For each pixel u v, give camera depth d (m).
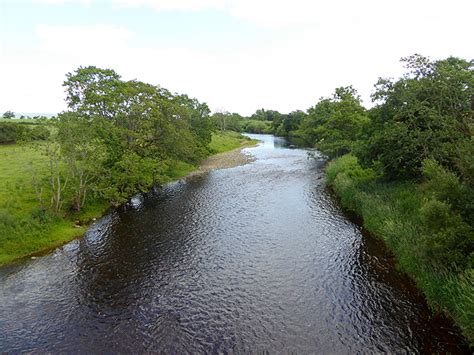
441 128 27.62
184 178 53.84
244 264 22.31
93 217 33.44
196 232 28.45
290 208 34.44
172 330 15.89
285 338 15.09
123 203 39.19
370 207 28.55
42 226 27.73
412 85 30.42
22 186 33.94
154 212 34.97
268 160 71.25
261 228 28.88
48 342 15.46
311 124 78.12
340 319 16.33
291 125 141.88
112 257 24.16
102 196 36.09
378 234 25.27
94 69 45.25
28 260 24.09
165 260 23.34
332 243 25.22
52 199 31.05
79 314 17.52
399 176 31.70
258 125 179.62
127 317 17.08
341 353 14.12
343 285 19.34
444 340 14.55
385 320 16.14
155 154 48.62
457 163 18.44
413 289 18.39
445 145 23.91
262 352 14.27
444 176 17.84
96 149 33.53
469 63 31.50
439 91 29.06
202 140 75.19
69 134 31.02
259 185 46.25
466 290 14.31
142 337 15.52
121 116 42.84
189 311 17.31
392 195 28.50
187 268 22.03
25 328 16.52
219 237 27.14
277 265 22.03
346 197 34.28
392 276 19.98
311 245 25.02
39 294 19.56
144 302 18.34
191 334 15.55
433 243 16.53
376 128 34.38
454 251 16.02
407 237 21.11
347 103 57.84
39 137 30.81
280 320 16.34
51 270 22.48
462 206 16.91
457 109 28.17
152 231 29.17
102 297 19.03
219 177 53.47
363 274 20.45
